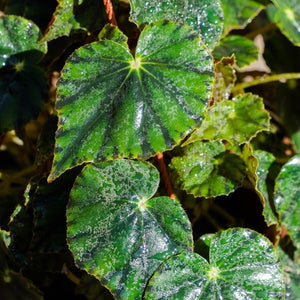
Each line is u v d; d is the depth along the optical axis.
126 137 0.83
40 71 0.93
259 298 0.86
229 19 0.95
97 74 0.83
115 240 0.85
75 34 0.93
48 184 0.90
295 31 0.97
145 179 0.86
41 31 0.97
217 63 0.91
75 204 0.85
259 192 0.91
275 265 0.86
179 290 0.85
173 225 0.86
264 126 0.91
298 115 1.05
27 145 1.01
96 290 0.93
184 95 0.83
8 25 0.92
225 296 0.85
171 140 0.83
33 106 0.93
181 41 0.84
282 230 0.98
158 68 0.84
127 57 0.83
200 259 0.85
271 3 0.95
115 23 0.88
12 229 0.92
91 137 0.82
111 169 0.85
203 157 0.92
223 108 0.92
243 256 0.86
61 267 0.93
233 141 0.90
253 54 0.96
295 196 0.93
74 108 0.82
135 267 0.85
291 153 1.03
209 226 0.98
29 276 0.96
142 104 0.83
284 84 1.05
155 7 0.87
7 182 0.99
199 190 0.90
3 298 0.93
